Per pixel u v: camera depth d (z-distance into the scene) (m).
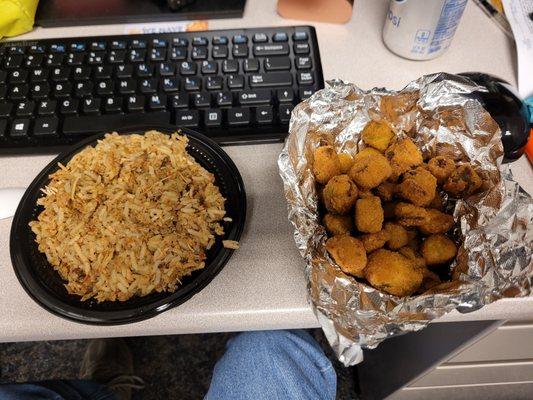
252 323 0.28
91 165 0.32
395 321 0.24
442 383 0.49
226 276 0.29
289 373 0.42
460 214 0.29
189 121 0.35
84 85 0.36
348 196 0.28
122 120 0.35
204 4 0.43
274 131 0.35
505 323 0.33
